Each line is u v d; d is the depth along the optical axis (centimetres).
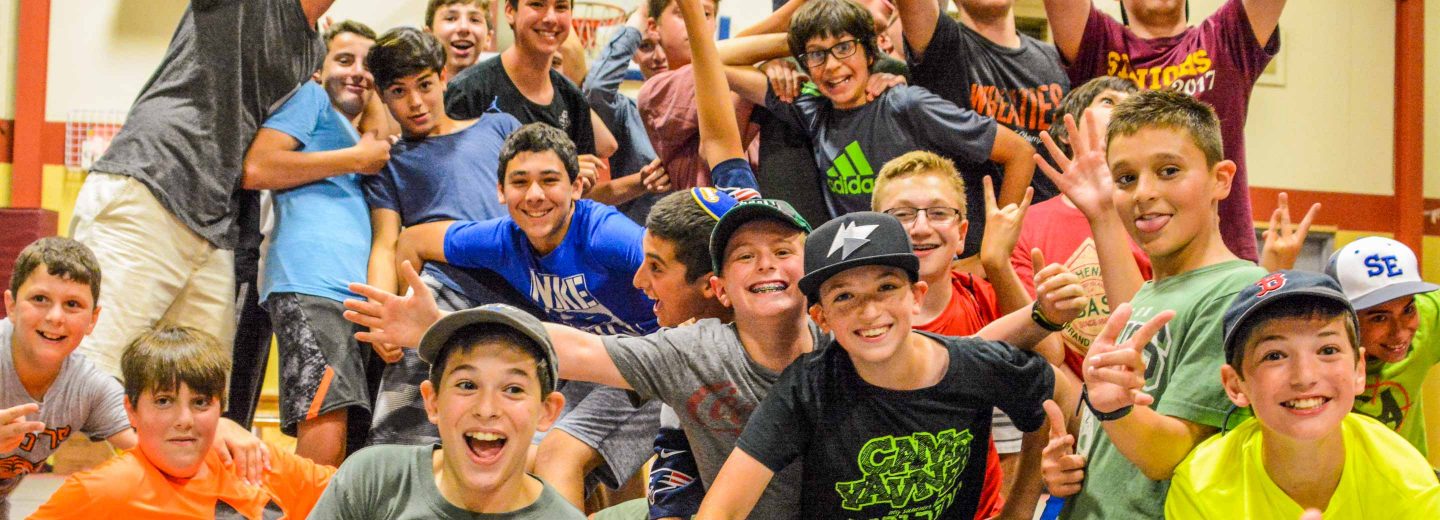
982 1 387
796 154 379
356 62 406
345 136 378
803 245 246
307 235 346
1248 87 379
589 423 308
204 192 342
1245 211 373
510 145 326
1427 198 803
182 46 352
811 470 234
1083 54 393
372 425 332
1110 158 242
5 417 256
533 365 223
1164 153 230
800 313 247
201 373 278
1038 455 259
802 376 230
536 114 403
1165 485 217
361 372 342
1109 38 390
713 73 354
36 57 707
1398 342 262
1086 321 320
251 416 372
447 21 470
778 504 243
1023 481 261
